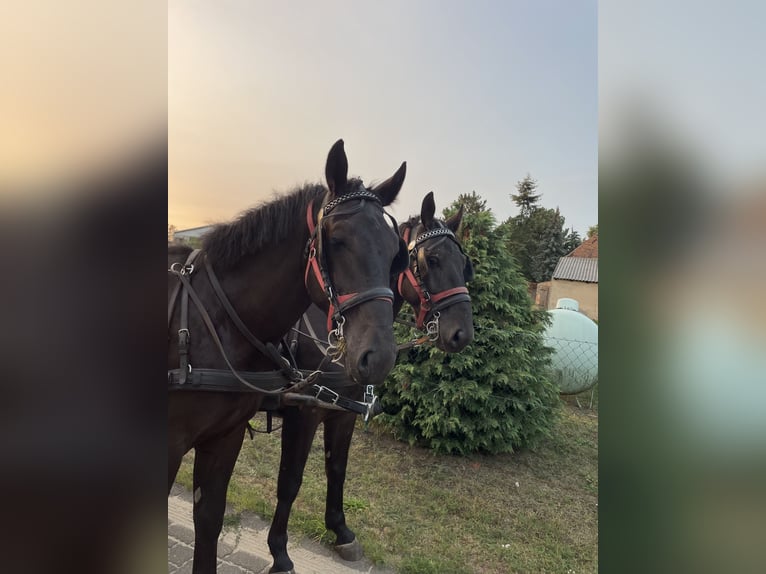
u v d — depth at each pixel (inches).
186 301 73.2
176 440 70.7
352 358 67.8
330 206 72.7
